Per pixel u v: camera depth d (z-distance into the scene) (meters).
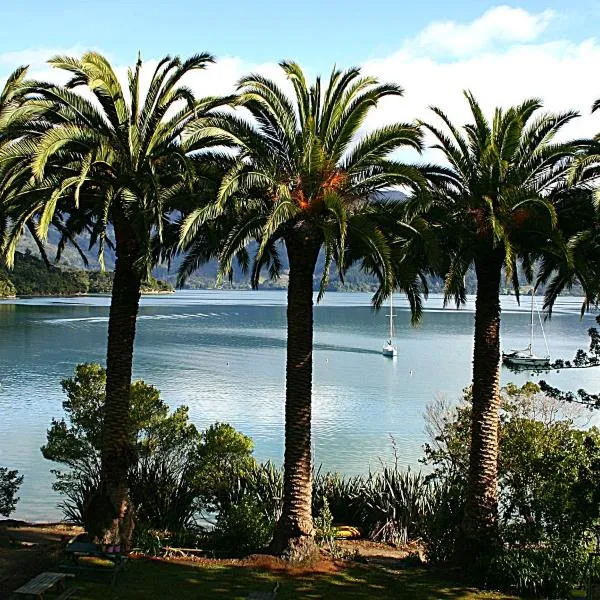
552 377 56.22
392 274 13.24
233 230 13.39
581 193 14.00
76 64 13.60
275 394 44.53
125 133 14.06
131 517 14.53
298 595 12.31
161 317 131.50
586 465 14.59
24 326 94.31
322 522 16.61
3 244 14.12
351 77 14.05
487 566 13.44
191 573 13.12
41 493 22.27
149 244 13.42
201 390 45.66
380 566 14.33
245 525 15.30
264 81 13.76
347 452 28.80
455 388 48.78
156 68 14.20
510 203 13.50
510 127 13.76
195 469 18.03
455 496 15.51
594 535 14.28
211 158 14.47
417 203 13.40
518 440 15.55
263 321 122.50
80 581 12.23
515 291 16.45
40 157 11.91
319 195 13.62
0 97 13.23
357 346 81.25
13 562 12.90
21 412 36.00
